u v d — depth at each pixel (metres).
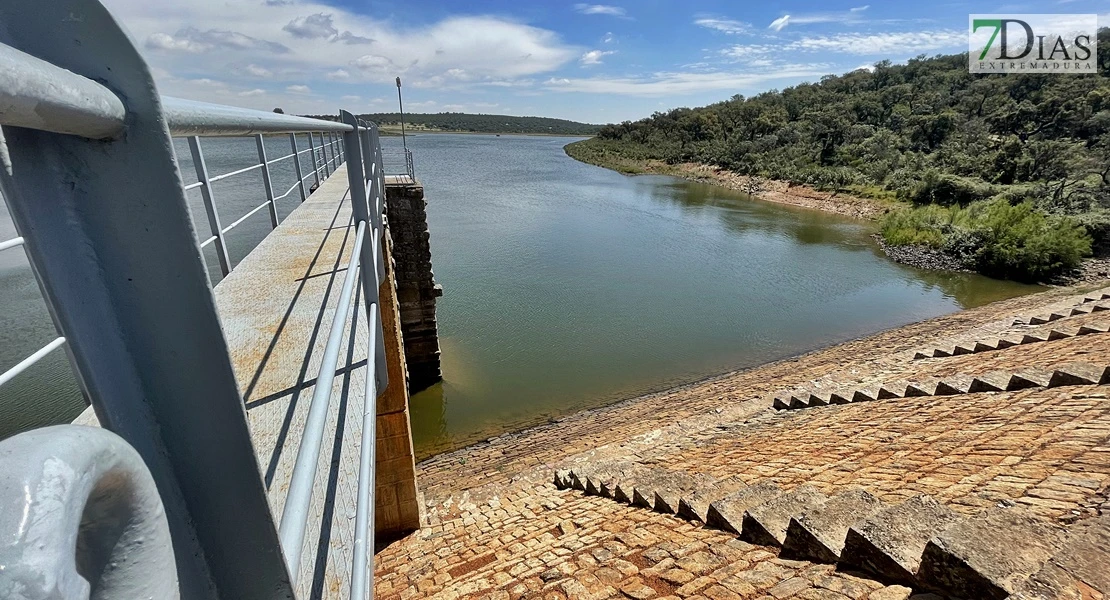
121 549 0.59
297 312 3.22
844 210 41.47
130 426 0.79
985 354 7.33
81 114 0.56
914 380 6.28
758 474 4.66
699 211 41.84
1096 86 55.34
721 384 13.91
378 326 3.18
